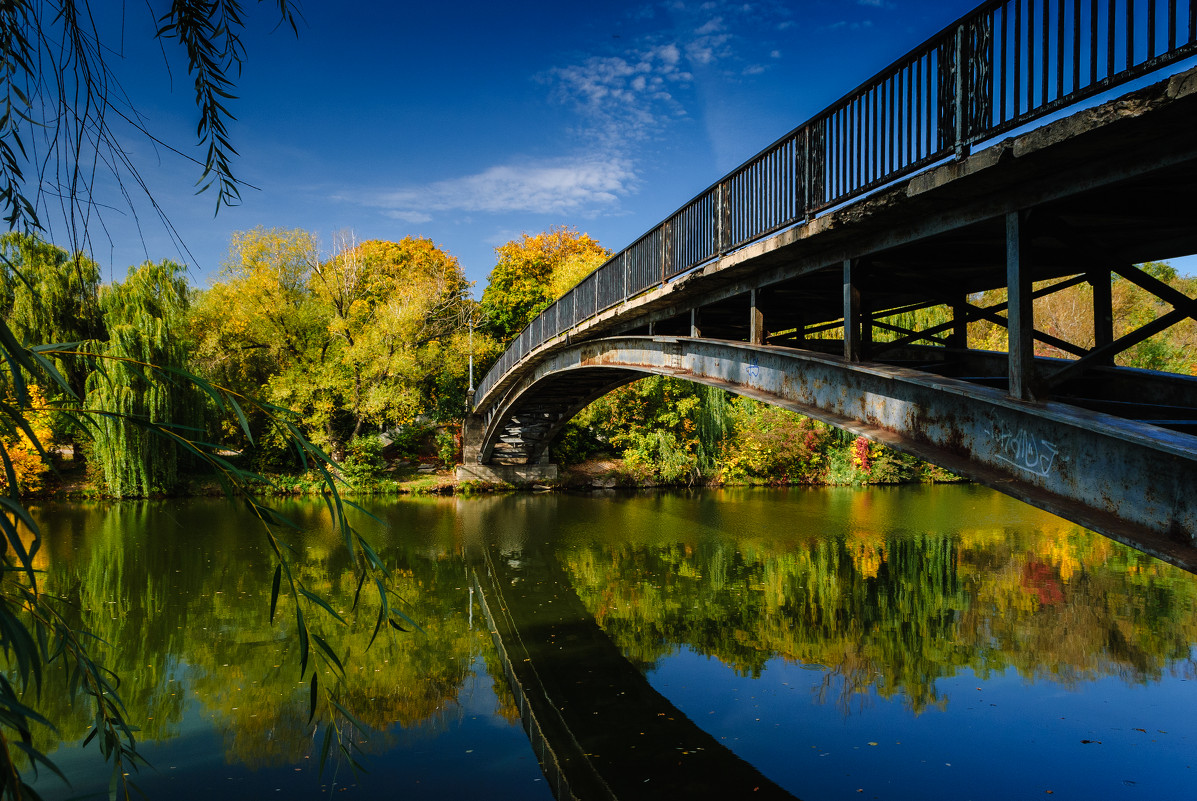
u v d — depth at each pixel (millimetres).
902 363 8141
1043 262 6449
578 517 24328
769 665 9492
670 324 13219
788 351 8195
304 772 6520
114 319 23484
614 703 8273
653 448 35250
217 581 14227
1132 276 4703
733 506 27531
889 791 6148
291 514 24688
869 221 6176
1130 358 25484
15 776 1712
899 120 5871
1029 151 4320
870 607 12430
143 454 24828
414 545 18922
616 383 24688
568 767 6621
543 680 9047
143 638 10438
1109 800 5918
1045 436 4828
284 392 29922
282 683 8781
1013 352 4996
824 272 8211
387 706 8211
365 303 34531
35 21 2092
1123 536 4086
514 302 44688
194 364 29031
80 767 6609
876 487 35438
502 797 6074
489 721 7805
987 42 4906
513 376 26172
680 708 8094
